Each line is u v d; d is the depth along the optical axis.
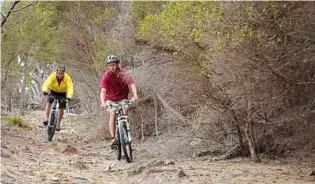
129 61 16.33
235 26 8.39
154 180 7.86
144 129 16.00
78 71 21.50
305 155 10.23
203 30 9.06
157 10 13.25
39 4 19.70
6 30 19.00
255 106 9.51
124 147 10.23
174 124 14.73
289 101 9.45
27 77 26.03
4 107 33.84
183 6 9.40
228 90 9.55
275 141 10.77
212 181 7.75
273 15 8.12
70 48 21.16
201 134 12.12
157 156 11.62
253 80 8.96
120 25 16.27
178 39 9.98
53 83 14.85
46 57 22.39
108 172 8.81
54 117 14.95
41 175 7.96
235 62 8.84
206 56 9.56
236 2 8.30
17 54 21.11
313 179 7.96
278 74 8.66
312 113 9.34
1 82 21.42
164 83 12.95
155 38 11.25
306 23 8.00
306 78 8.85
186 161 10.43
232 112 10.33
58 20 21.52
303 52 8.40
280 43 8.45
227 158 10.93
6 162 9.05
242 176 8.26
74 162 9.67
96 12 19.91
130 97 15.27
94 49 19.02
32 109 49.31
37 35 20.64
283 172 8.68
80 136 17.97
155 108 15.08
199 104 11.02
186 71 10.64
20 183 7.15
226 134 11.36
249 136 10.31
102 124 16.48
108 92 10.57
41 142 14.46
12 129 17.84
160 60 12.65
